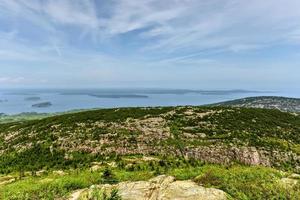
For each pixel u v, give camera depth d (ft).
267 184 57.72
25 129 191.42
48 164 127.95
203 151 137.59
